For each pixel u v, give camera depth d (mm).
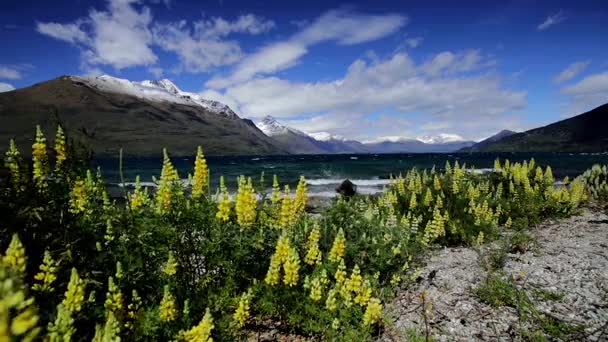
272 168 58031
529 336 5184
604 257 8125
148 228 5148
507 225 12078
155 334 4027
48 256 3758
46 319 3457
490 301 6324
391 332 5660
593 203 15961
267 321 5992
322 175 47281
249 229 6203
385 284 7309
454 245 10703
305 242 7289
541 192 15109
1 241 4164
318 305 5727
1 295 1331
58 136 4750
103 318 3900
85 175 5043
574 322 5414
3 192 4387
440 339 5363
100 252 4703
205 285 5566
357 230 8508
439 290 7055
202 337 3820
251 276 6176
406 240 8531
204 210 5613
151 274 5020
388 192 13586
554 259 8180
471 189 13555
